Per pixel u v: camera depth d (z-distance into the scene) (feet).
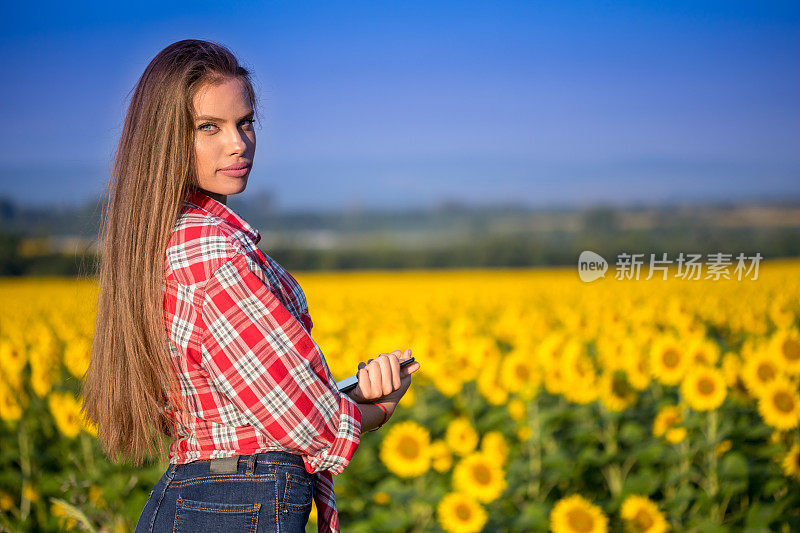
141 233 5.87
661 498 18.60
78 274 7.11
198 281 5.70
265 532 5.69
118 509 15.23
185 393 5.90
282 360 5.54
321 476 6.55
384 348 28.25
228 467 5.80
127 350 5.87
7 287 98.84
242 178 6.44
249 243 6.00
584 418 21.29
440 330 38.83
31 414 23.53
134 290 5.81
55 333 41.11
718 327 31.09
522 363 21.44
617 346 24.56
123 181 6.08
